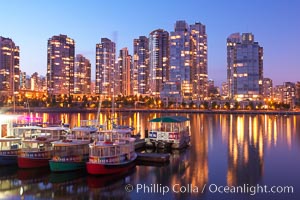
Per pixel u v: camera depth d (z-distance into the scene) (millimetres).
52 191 42844
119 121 184500
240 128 141000
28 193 42094
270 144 87688
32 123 86562
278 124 168625
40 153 54188
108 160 49969
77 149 53500
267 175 51781
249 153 72375
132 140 57719
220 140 96250
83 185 45469
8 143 57125
